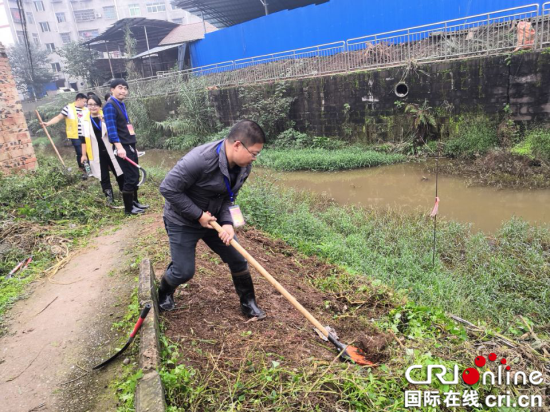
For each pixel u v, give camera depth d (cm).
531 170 989
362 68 1413
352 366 295
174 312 352
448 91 1203
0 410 267
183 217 305
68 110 902
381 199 929
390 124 1320
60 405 269
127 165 621
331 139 1459
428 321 363
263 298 399
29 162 916
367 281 480
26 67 3391
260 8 2558
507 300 473
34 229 571
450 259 595
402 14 1712
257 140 270
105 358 310
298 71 1769
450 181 1012
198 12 2664
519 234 641
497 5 1491
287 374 282
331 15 1930
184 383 261
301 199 926
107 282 428
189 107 1845
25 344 336
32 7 4728
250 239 586
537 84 1066
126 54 2936
